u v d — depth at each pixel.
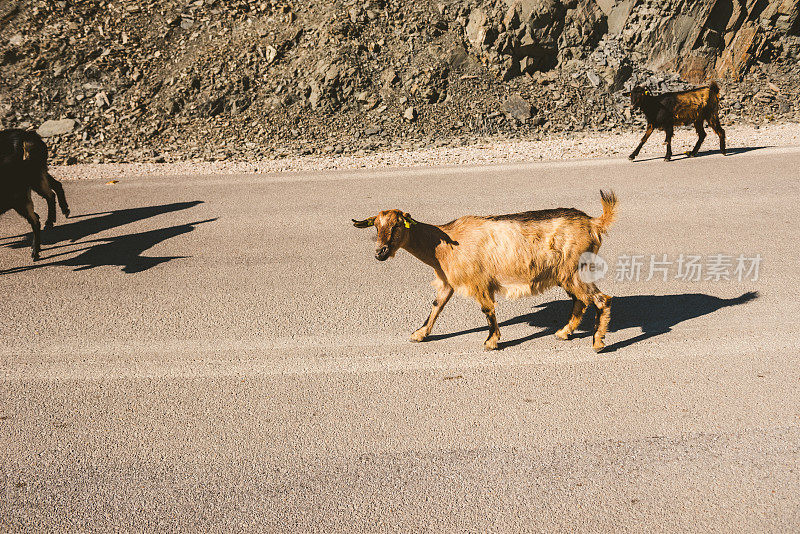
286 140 18.38
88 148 17.94
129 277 8.87
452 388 5.85
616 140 17.45
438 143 17.94
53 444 5.17
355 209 11.68
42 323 7.46
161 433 5.28
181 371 6.31
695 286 7.92
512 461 4.78
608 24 22.47
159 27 21.56
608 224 6.19
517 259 6.05
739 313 7.12
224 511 4.38
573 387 5.78
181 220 11.43
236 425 5.37
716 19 22.66
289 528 4.21
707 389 5.64
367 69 20.22
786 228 9.69
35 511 4.43
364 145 17.78
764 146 15.57
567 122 19.47
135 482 4.69
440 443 5.03
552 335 6.84
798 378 5.74
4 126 18.70
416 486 4.56
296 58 20.52
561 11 21.47
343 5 21.72
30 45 20.69
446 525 4.20
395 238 6.10
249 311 7.66
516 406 5.51
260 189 13.42
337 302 7.86
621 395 5.61
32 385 6.11
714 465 4.64
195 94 19.66
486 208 11.29
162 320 7.46
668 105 14.09
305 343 6.83
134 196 13.20
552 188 12.49
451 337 6.89
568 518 4.21
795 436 4.91
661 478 4.54
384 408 5.55
